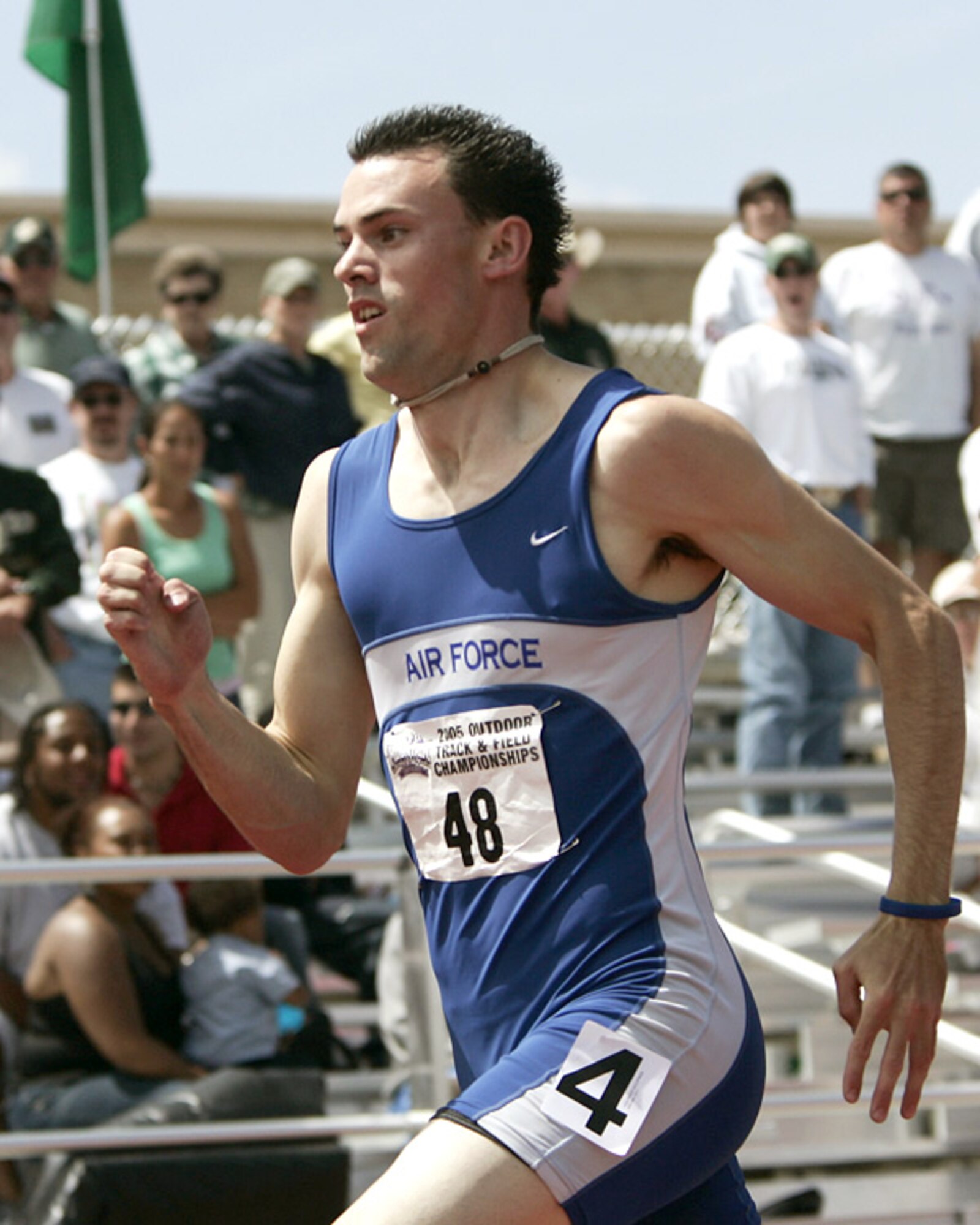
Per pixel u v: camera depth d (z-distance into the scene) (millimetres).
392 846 22750
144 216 34000
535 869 8172
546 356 8688
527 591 8219
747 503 8125
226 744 8562
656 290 46031
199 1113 16078
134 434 25828
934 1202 19672
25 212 41469
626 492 8156
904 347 29453
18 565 22453
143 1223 15203
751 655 25078
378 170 8555
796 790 24078
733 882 22562
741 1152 19625
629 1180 7805
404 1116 15406
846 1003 8258
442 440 8594
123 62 33812
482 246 8523
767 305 28156
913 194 29422
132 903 17125
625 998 7957
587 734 8164
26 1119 16219
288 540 25453
